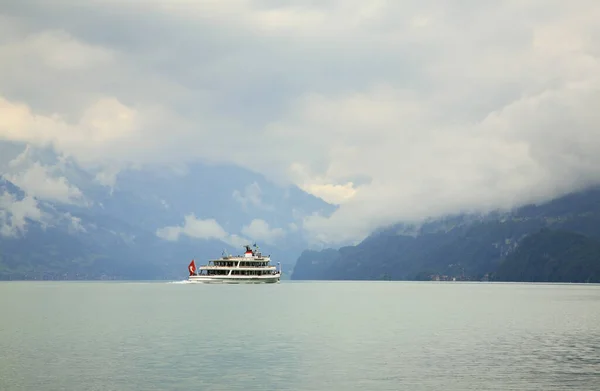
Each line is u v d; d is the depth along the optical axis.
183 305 167.50
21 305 167.88
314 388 58.91
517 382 61.50
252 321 118.06
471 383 61.09
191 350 79.44
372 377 63.44
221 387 59.09
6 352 77.50
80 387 59.03
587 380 62.34
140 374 64.50
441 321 120.56
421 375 64.31
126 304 172.00
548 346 84.00
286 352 78.00
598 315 137.50
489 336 95.00
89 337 91.88
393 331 101.38
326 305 172.00
